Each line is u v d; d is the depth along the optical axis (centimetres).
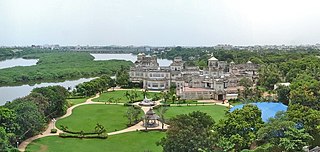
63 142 12838
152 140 13138
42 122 13988
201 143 9100
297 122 11400
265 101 19625
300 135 10119
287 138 10062
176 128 9488
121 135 13875
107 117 17175
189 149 8944
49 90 17288
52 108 16700
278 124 10512
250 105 12531
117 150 11881
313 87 16000
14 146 11731
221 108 19438
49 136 13650
